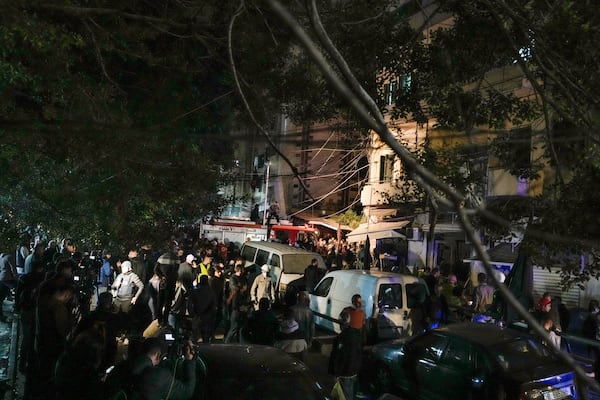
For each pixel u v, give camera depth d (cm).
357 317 807
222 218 2748
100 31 661
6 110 660
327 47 146
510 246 1666
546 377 757
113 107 749
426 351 891
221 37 666
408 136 1678
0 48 566
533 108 741
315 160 3859
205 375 577
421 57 765
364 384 1000
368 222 2580
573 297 1557
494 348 805
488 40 680
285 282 1686
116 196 869
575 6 563
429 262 2270
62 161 752
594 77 509
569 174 806
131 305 1198
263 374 580
